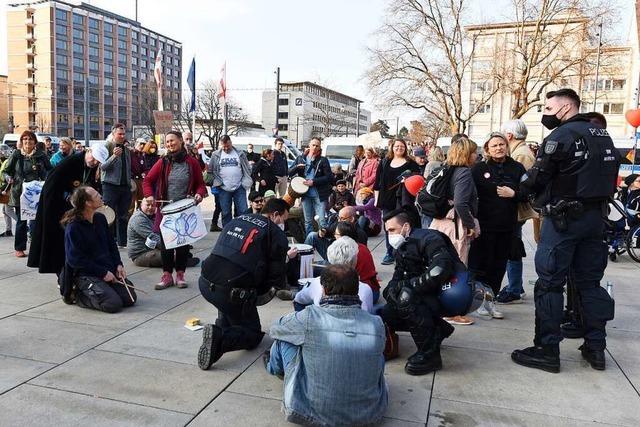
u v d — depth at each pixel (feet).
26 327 15.55
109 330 15.46
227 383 12.17
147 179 20.72
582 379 12.82
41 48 324.60
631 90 157.48
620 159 13.25
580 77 103.24
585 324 13.67
